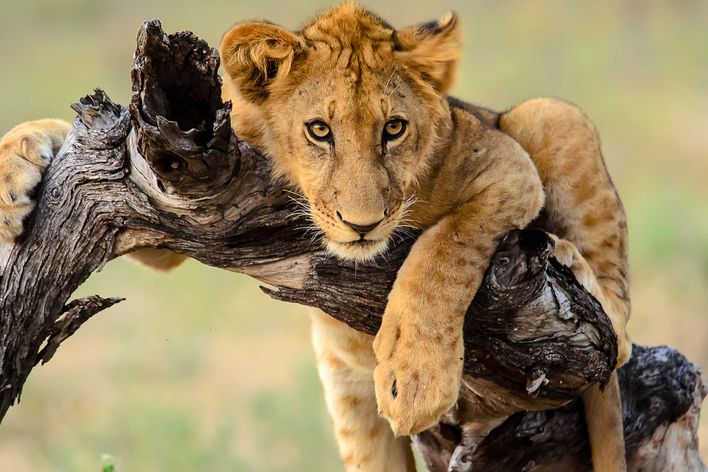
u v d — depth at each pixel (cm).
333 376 987
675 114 3212
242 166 711
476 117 928
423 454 993
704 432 1541
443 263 788
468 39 3775
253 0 3988
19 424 1888
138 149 672
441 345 767
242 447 1716
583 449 945
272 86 844
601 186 965
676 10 3897
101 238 755
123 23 3928
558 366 796
